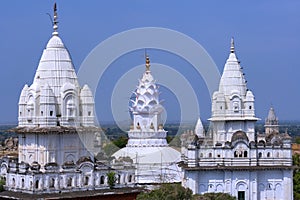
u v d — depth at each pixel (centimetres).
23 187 11494
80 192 11606
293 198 13600
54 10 13012
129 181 12488
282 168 12569
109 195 11781
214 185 12450
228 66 13425
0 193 11681
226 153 12494
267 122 17762
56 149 12144
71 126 12319
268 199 12606
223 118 13200
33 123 12250
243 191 12475
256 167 12444
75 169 11744
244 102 13262
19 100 12588
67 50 12925
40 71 12662
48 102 12156
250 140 13225
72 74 12775
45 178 11350
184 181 12631
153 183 12875
